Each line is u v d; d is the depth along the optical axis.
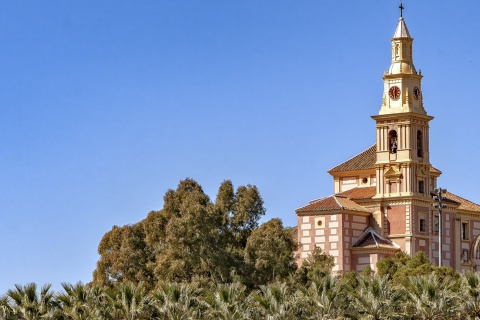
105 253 199.88
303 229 199.62
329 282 132.50
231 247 179.75
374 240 197.62
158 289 136.12
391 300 130.50
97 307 130.75
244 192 192.12
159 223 194.38
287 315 128.38
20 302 130.12
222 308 129.50
